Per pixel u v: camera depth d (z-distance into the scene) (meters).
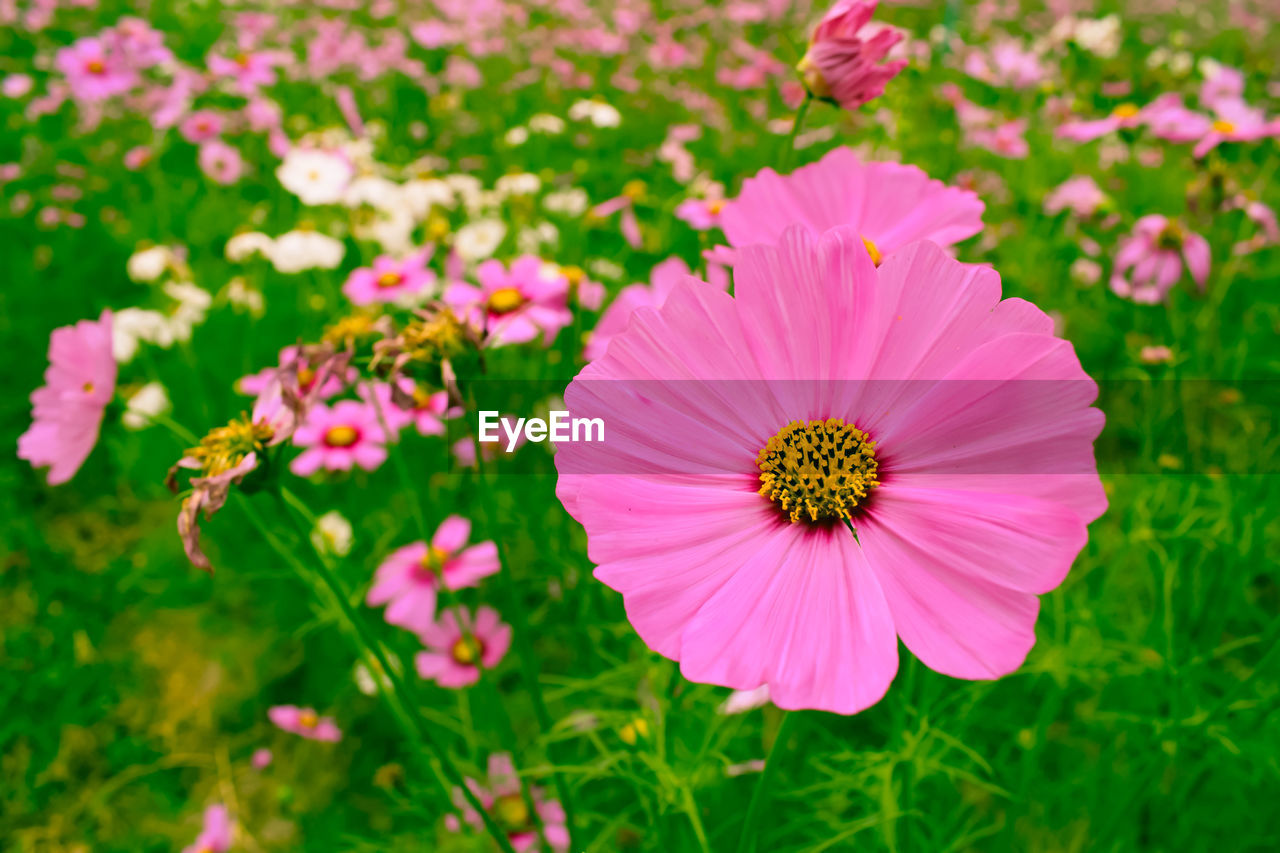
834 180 0.23
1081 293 0.67
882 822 0.28
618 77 1.27
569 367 0.42
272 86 1.20
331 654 0.53
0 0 1.33
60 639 0.54
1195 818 0.37
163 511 0.62
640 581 0.17
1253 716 0.34
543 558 0.44
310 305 0.67
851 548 0.18
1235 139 0.59
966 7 1.67
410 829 0.45
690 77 1.35
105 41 1.03
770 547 0.18
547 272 0.41
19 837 0.47
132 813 0.47
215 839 0.42
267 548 0.57
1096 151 0.84
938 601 0.17
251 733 0.51
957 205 0.22
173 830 0.47
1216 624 0.39
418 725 0.26
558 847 0.36
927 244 0.18
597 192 0.90
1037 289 0.64
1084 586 0.39
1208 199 0.56
